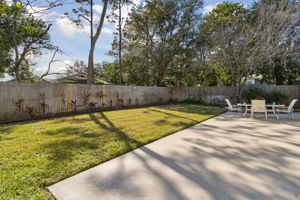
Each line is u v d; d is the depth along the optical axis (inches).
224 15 592.7
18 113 239.0
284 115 294.4
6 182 74.9
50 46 404.5
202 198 66.3
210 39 496.4
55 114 275.9
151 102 507.2
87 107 335.9
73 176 83.2
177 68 609.3
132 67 618.8
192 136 155.6
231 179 80.3
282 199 65.5
